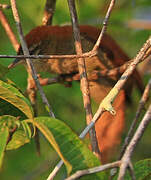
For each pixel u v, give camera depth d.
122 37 11.20
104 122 9.85
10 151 9.76
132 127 6.14
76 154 4.17
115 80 10.59
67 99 10.48
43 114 8.89
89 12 11.03
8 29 8.77
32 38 10.26
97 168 3.76
